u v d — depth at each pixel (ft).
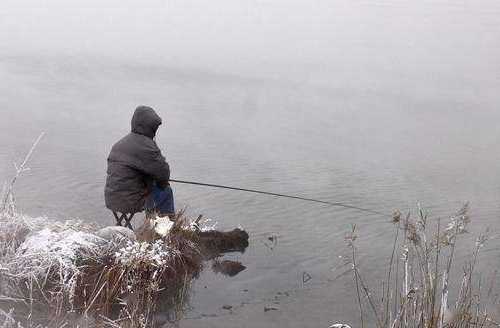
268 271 22.41
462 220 17.53
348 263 23.45
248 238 25.81
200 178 35.22
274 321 18.49
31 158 36.22
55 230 20.79
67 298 17.81
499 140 50.47
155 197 24.29
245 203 30.91
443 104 65.82
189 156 40.09
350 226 28.37
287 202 31.55
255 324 18.17
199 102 59.88
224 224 27.61
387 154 44.09
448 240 17.01
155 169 23.54
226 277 21.44
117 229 20.70
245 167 38.19
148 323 17.46
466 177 39.04
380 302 20.35
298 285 21.30
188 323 17.84
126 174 23.48
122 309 17.72
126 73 74.64
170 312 18.33
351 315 19.26
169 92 64.08
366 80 78.74
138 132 23.80
